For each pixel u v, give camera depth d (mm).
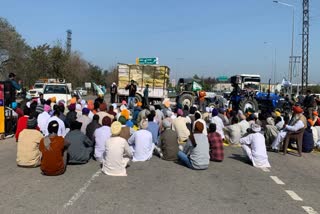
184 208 6344
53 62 67500
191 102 27359
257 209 6469
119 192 7195
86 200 6613
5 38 52438
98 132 10070
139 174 8797
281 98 27000
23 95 22484
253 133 10484
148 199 6805
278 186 8172
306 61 60219
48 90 23266
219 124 14367
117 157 8547
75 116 12414
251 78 30828
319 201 7141
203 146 9523
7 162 9742
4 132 13859
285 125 13391
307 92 20266
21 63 56156
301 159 11906
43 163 8289
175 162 10438
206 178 8641
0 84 13633
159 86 27891
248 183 8320
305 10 59531
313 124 14594
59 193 7012
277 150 13055
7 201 6469
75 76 79062
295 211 6457
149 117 12281
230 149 13211
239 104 23922
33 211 5969
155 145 11836
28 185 7527
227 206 6559
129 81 27906
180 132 13242
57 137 8398
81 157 9516
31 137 9094
